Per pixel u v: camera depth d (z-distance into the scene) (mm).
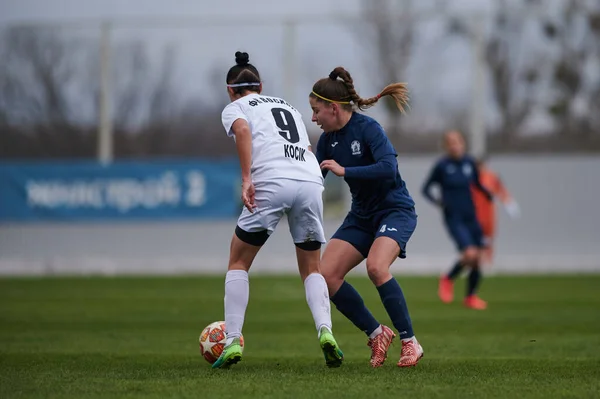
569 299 49125
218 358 24062
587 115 68250
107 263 70750
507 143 68688
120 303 46969
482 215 59500
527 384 20984
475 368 23984
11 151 72062
